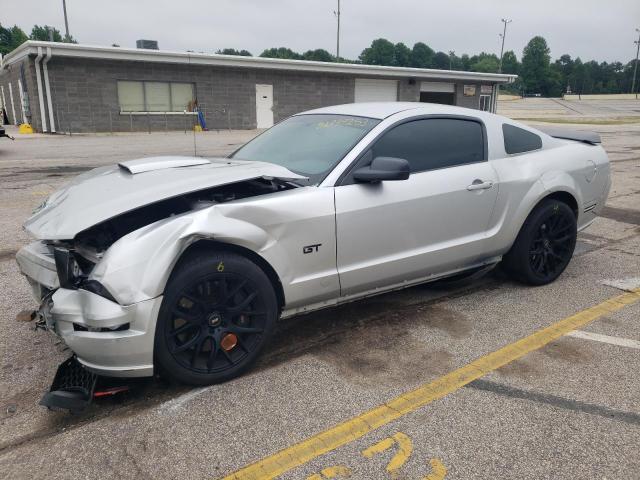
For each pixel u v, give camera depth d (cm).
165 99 2509
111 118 2388
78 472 234
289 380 309
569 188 448
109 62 2328
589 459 243
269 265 306
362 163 344
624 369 322
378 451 248
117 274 259
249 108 2728
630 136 2241
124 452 247
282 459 243
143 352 267
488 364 328
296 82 2822
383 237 347
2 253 541
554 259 461
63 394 265
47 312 284
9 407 281
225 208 287
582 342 357
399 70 3033
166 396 292
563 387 302
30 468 236
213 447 251
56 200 312
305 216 312
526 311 407
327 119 400
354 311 407
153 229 270
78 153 1494
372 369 322
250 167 323
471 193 387
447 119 397
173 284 273
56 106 2270
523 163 429
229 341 299
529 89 12319
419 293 444
